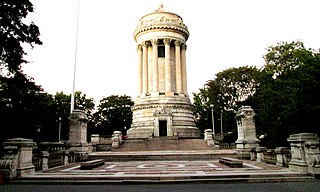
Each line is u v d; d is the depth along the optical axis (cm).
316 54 2527
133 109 6281
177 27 6375
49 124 5550
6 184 1662
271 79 4400
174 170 2050
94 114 9325
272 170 1966
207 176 1694
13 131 3288
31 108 3641
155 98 5988
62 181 1677
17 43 2681
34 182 1683
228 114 7538
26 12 2692
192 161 3036
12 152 1789
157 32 6309
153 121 5762
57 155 2623
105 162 3081
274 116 3212
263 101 3769
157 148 4319
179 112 5944
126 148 4388
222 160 2597
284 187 1457
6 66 2906
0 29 2583
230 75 7394
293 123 2689
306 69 2361
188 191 1355
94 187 1519
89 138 8531
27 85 3234
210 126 8681
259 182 1653
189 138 5069
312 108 2241
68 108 7588
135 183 1623
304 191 1334
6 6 2527
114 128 9319
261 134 3828
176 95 6150
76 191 1393
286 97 2789
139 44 6525
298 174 1762
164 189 1420
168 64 6203
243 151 3209
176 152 3597
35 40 2831
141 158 3388
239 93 7462
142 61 6562
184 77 6456
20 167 1794
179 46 6425
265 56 4906
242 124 3331
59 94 7938
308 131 2452
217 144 4603
